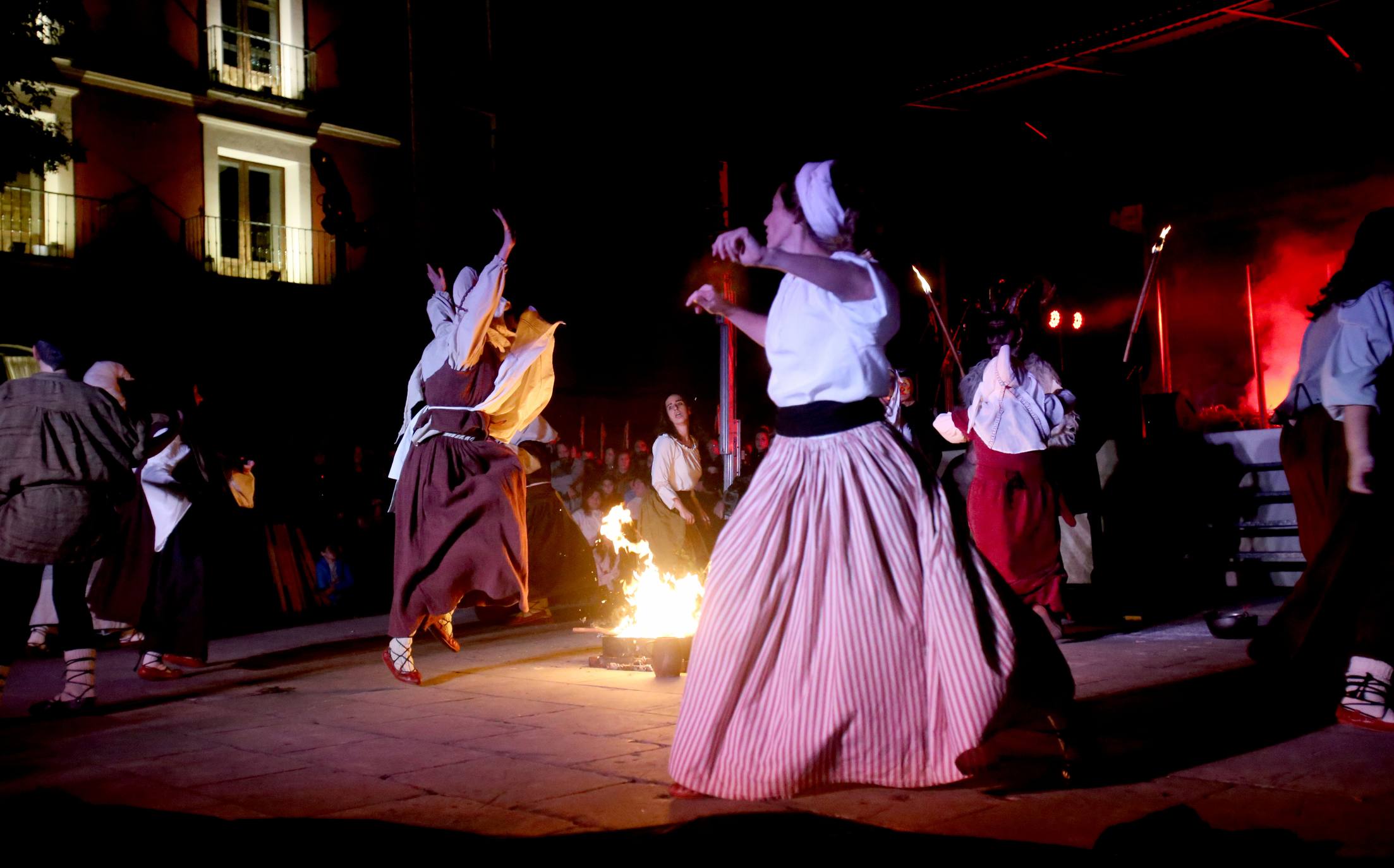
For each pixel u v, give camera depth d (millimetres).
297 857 2434
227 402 17500
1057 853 2244
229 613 10727
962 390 6297
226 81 18656
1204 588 8062
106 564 5625
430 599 5082
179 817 2781
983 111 15180
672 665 4918
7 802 2918
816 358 2730
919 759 2576
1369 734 3223
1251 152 16250
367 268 19984
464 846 2488
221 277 17594
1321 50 13508
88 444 4504
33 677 6035
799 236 2898
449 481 5113
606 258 20344
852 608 2594
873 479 2672
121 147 17375
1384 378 3355
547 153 20219
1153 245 17969
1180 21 12055
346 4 20047
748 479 10195
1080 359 8562
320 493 12852
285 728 4117
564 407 19531
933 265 16328
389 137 20359
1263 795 2631
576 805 2801
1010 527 5652
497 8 20156
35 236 16609
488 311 4992
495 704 4434
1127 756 3068
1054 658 2703
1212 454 8211
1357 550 3506
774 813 2604
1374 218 3400
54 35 14977
